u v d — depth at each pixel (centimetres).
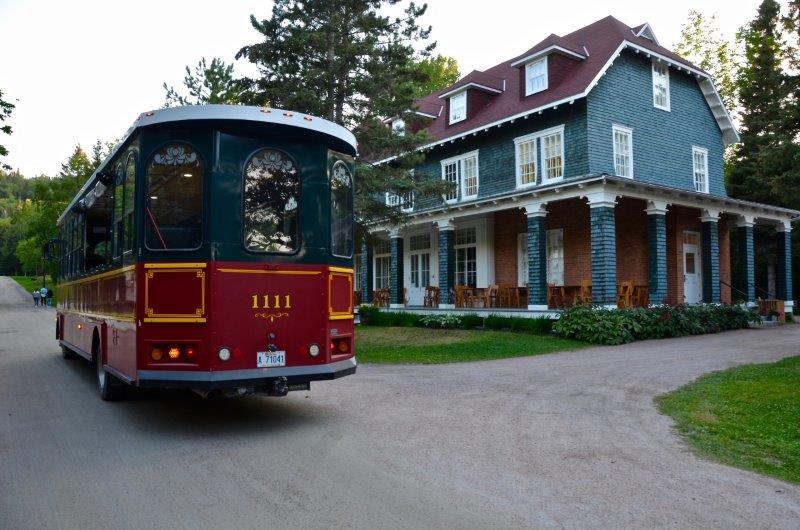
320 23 1623
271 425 728
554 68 2075
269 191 687
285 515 440
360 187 1612
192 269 650
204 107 659
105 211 868
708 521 424
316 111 1555
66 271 1289
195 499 475
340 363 738
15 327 2623
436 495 479
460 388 983
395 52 1641
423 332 1861
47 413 809
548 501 464
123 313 729
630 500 466
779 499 470
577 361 1286
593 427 708
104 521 433
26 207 9606
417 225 2456
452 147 2475
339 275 743
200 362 642
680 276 2100
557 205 2147
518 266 2262
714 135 2436
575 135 1978
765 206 2192
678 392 911
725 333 1845
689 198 1947
